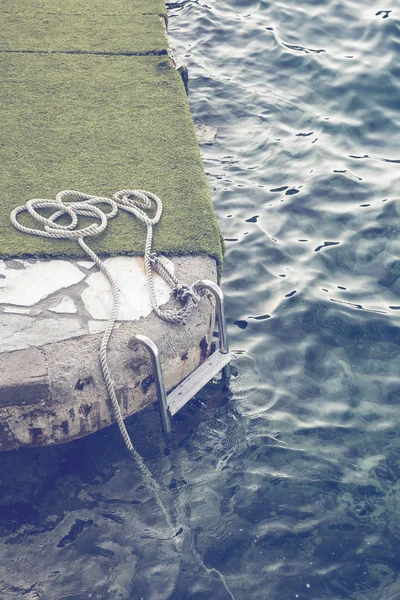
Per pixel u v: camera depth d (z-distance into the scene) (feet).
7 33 25.82
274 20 29.73
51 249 18.53
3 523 16.39
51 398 16.60
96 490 16.87
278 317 19.94
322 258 21.30
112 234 19.03
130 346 17.02
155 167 20.81
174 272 18.35
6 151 21.02
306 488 16.89
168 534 16.31
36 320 17.29
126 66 24.45
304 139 24.89
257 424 17.89
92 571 15.84
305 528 16.38
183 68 25.49
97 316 17.44
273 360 19.06
